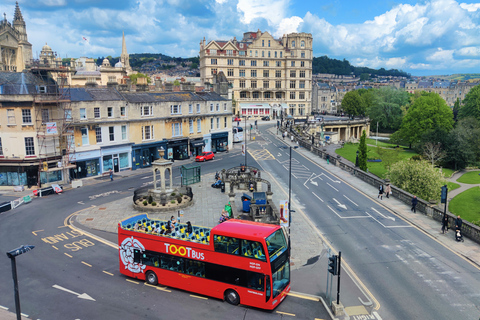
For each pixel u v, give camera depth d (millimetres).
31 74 48750
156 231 23625
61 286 23125
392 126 129500
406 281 24125
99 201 41812
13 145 45750
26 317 19656
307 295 22312
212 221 34875
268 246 19609
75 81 123375
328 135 105062
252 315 19953
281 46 140750
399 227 34281
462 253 28391
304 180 52438
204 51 132375
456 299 21922
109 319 19531
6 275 24516
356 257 27859
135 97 60250
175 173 56875
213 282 21094
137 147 58844
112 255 27922
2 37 84625
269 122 125625
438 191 48781
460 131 84312
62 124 48281
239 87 138125
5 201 41156
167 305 20984
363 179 52562
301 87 144625
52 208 39406
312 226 34531
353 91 154125
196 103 70000
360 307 20922
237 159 68562
